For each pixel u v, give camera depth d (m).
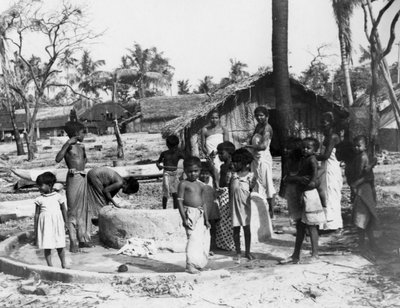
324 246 7.47
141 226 8.02
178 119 21.17
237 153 7.04
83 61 77.69
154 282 5.93
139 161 25.97
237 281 5.89
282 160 11.21
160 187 16.86
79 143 8.89
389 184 14.59
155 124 60.69
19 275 6.77
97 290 5.86
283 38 11.28
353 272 5.94
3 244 8.46
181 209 6.42
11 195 17.33
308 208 6.49
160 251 7.84
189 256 6.27
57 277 6.37
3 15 36.31
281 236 8.43
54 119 70.25
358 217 6.94
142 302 5.35
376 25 11.64
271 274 6.06
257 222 8.08
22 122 69.88
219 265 6.84
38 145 50.91
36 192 18.17
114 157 31.31
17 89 39.59
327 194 7.94
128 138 49.91
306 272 6.03
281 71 11.32
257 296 5.34
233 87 19.70
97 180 8.90
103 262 7.38
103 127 66.44
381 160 21.19
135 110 67.12
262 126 9.30
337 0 19.97
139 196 15.25
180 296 5.48
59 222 6.90
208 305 5.17
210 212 7.68
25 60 38.34
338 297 5.16
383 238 7.58
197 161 6.59
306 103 19.78
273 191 9.48
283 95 11.33
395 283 5.42
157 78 78.12
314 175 6.48
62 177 17.44
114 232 8.33
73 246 8.20
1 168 26.38
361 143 7.10
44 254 7.59
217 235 7.79
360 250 6.99
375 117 13.57
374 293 5.19
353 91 49.06
